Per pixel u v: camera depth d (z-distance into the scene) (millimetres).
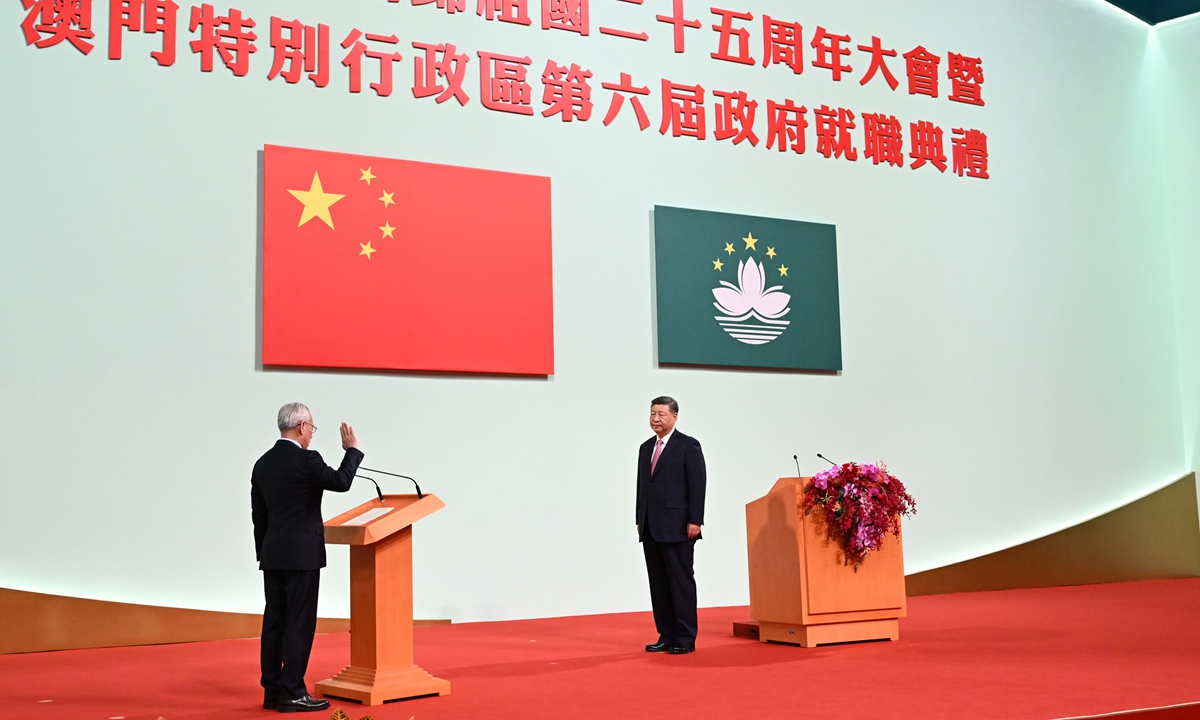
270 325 7312
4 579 6500
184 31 7344
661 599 5988
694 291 8945
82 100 6988
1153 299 11664
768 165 9492
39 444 6660
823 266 9578
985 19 10938
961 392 10211
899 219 10109
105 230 6973
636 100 8945
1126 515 10984
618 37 8945
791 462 9250
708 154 9219
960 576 9898
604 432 8477
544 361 8250
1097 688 4438
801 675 4941
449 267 7961
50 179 6852
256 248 7410
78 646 6594
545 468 8219
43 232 6801
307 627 4316
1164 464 11422
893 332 9930
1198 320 11625
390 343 7684
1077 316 11055
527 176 8344
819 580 6051
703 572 8758
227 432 7184
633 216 8820
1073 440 10820
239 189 7395
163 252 7125
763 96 9570
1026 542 10328
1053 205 11078
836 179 9828
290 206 7469
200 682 5141
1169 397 11602
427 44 8133
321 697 4562
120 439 6879
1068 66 11438
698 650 5930
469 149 8195
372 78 7898
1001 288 10609
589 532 8328
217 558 7078
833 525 6133
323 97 7711
